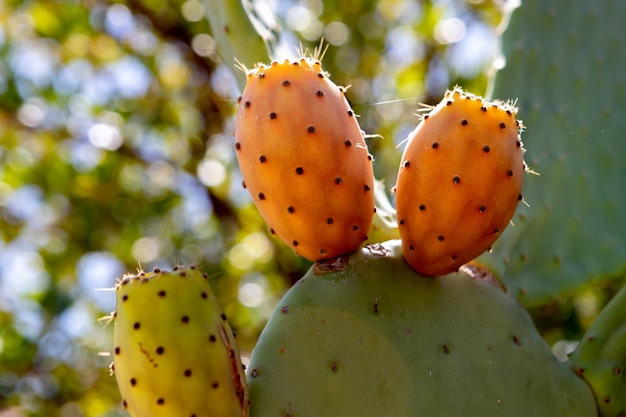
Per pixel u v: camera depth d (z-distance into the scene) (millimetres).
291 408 587
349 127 604
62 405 1674
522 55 806
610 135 788
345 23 1896
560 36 816
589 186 764
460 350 629
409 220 615
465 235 608
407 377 611
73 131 1879
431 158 600
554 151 772
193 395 557
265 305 1601
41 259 1777
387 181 1409
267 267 1646
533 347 649
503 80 802
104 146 1845
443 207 603
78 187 1841
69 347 1706
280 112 594
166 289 562
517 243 730
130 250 1796
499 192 599
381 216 688
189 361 557
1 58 1864
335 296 617
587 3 827
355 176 605
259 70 606
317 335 606
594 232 753
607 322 663
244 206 1706
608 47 821
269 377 594
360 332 612
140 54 1901
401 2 1916
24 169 1841
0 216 1831
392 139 1534
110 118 1869
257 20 749
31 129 1881
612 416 655
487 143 594
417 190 606
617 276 747
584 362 659
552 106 793
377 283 626
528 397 634
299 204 603
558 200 753
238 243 1691
